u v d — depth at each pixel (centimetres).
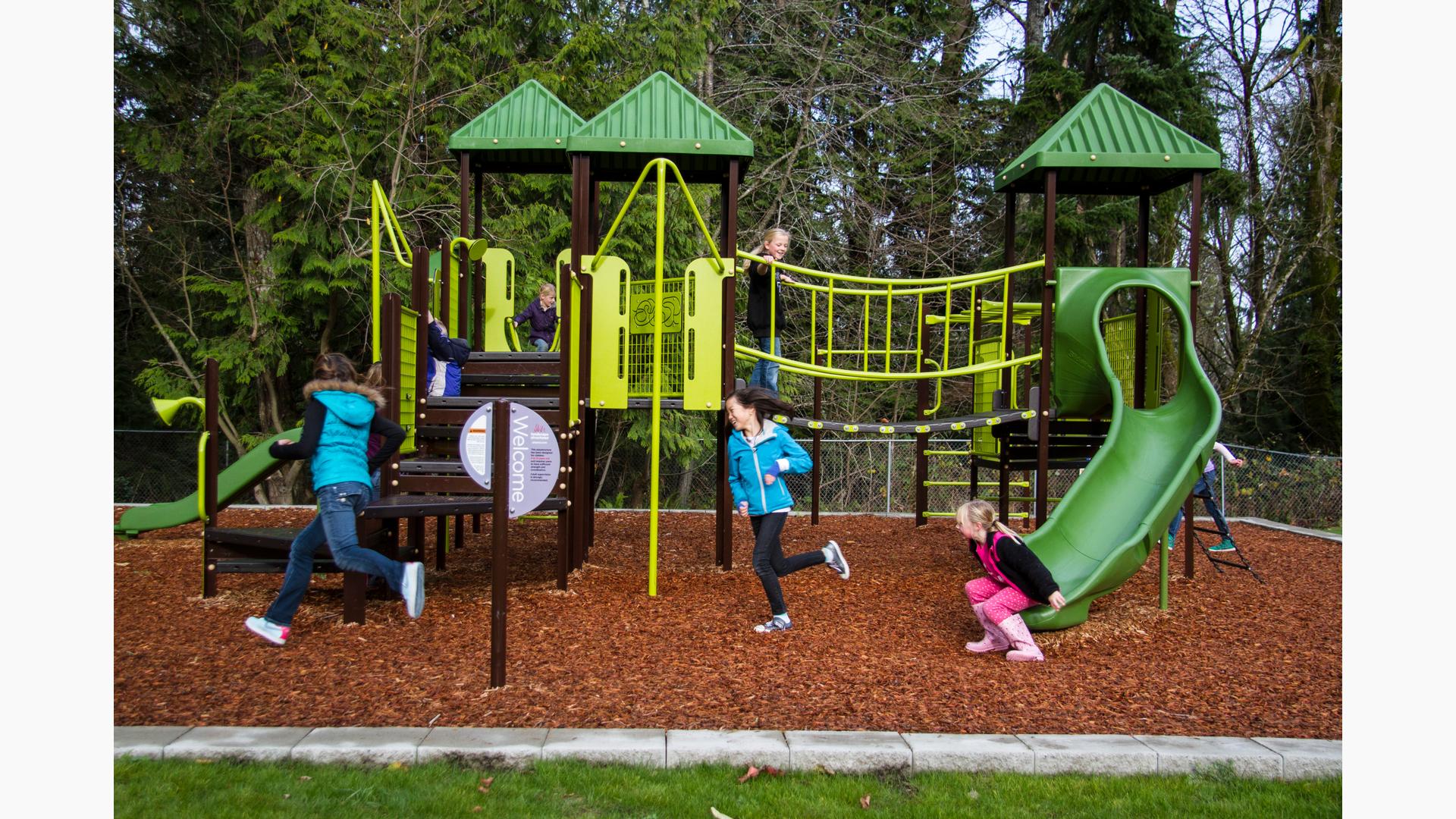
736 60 1961
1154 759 362
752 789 343
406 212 1447
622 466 1933
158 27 1488
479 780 345
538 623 569
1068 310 731
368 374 582
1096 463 637
